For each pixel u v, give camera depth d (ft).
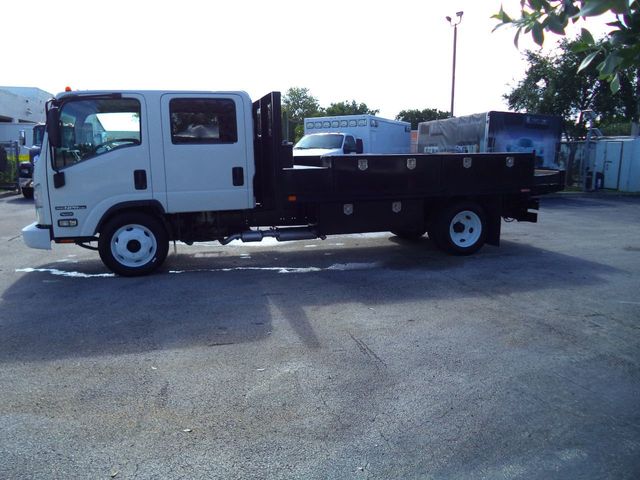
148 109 24.86
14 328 18.97
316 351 16.85
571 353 16.74
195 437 12.03
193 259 30.30
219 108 25.76
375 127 69.77
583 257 30.81
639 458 11.30
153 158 25.16
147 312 20.67
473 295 22.95
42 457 11.26
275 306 21.40
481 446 11.73
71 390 14.25
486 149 57.72
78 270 27.55
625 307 21.30
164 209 25.62
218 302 21.94
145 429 12.36
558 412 13.17
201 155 25.72
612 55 7.37
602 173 71.72
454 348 17.08
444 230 30.32
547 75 77.10
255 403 13.56
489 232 31.63
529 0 8.04
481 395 14.01
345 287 24.18
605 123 80.38
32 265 28.76
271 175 26.99
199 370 15.47
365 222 28.63
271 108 25.93
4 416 12.92
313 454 11.41
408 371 15.40
